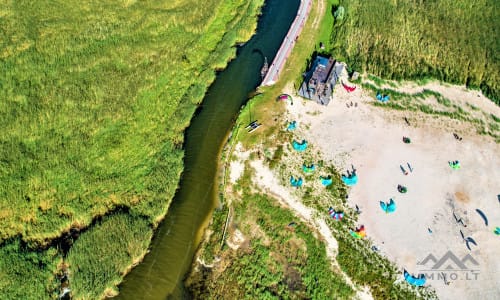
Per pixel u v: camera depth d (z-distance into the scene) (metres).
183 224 52.91
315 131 60.25
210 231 51.97
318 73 64.81
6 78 66.06
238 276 48.09
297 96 64.44
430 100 64.19
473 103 64.25
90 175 55.69
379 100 63.78
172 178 56.34
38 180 54.62
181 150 59.22
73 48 71.31
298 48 71.62
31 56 69.56
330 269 47.97
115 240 49.84
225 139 60.75
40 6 79.94
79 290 46.41
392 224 51.16
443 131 60.53
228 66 70.69
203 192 55.53
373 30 74.44
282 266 48.53
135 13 79.00
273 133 60.00
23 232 50.66
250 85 67.44
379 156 57.44
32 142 58.47
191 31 75.94
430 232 50.47
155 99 64.69
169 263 49.84
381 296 46.03
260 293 46.53
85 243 49.28
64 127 60.19
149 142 59.84
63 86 65.25
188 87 67.25
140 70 68.19
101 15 78.50
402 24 75.56
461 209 52.47
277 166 56.59
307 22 76.62
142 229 51.09
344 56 70.12
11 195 53.00
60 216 52.06
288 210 52.62
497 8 78.00
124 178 55.84
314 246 49.66
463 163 57.03
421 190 54.19
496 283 46.62
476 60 69.19
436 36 73.25
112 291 47.50
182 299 47.12
